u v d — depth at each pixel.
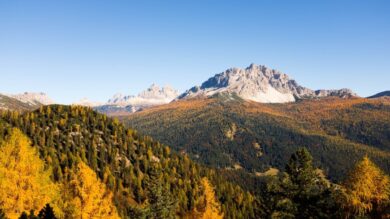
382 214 31.30
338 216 29.83
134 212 48.88
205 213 71.38
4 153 40.09
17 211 37.75
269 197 31.39
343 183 32.75
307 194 29.72
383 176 32.66
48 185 42.28
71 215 43.88
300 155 30.80
